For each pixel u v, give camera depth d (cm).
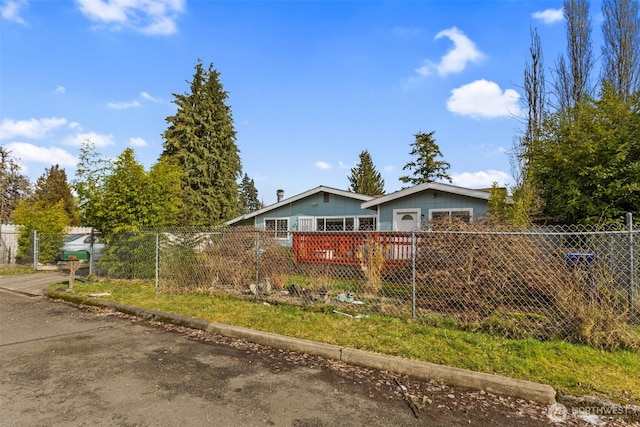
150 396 292
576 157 669
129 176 880
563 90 1543
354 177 4056
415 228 1253
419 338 411
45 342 440
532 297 459
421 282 545
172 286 736
